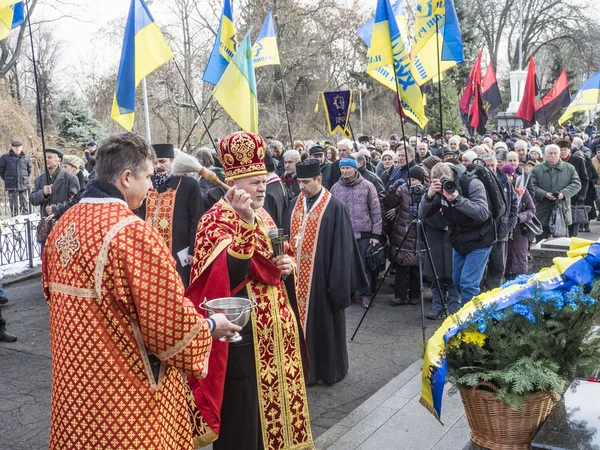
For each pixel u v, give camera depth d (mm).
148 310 2348
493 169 7484
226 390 3443
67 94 26297
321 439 4293
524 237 8367
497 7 43062
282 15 26609
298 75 29516
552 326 3416
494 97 17906
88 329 2361
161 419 2467
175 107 20562
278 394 3506
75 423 2367
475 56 35688
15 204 16078
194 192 5977
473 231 6547
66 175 8625
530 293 3475
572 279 3605
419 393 4945
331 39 28906
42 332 7051
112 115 6863
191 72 22250
